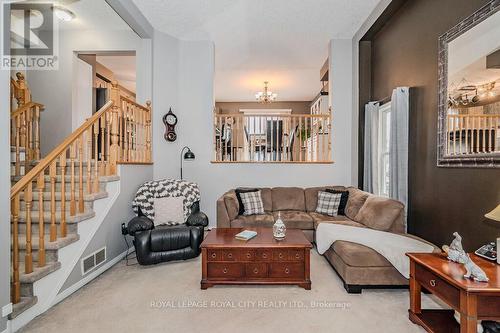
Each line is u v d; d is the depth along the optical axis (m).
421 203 3.29
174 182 4.15
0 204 1.99
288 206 4.72
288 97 9.38
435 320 2.09
